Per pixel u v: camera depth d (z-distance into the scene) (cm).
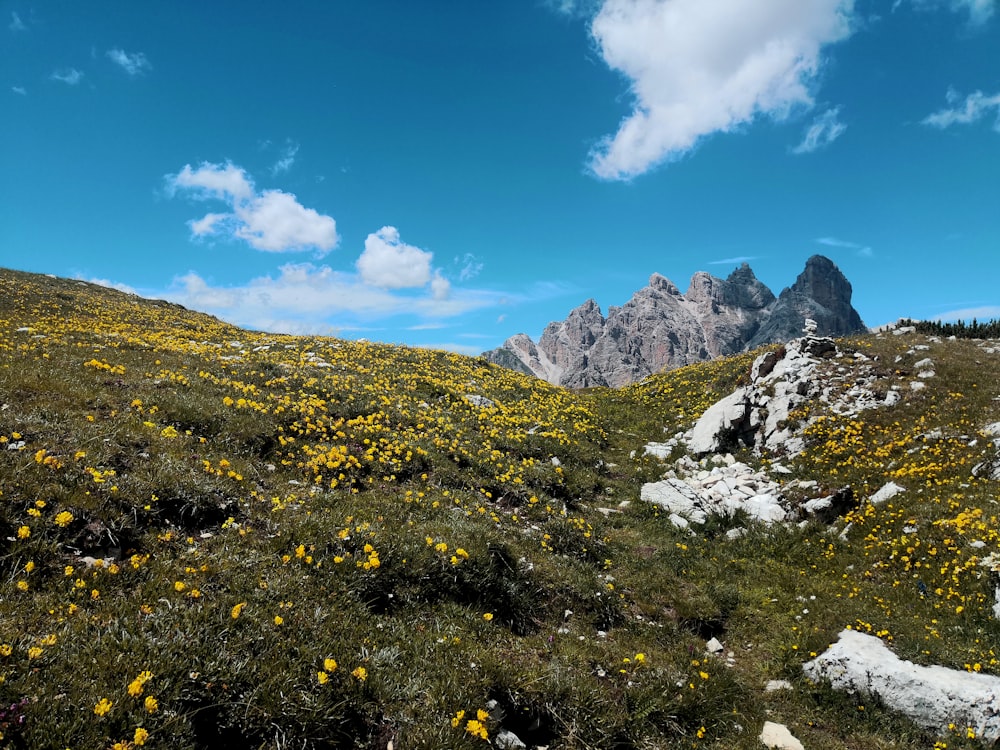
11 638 579
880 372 2581
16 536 718
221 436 1310
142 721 529
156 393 1392
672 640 1078
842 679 955
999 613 1076
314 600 800
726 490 1925
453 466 1608
